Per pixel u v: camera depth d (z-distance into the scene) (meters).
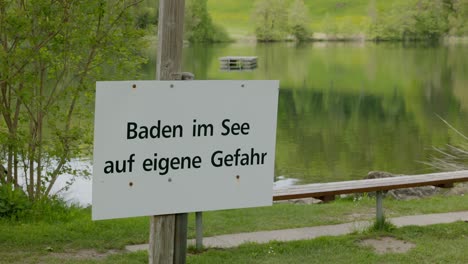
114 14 9.45
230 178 4.90
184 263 5.29
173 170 4.74
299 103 41.75
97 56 9.53
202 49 82.88
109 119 4.54
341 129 31.30
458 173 9.27
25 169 9.66
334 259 6.81
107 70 9.80
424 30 90.44
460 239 7.58
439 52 78.88
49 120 9.47
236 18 90.94
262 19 91.44
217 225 8.23
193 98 4.75
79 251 6.96
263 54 78.50
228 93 4.84
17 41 9.11
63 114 9.57
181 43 4.79
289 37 93.00
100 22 9.44
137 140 4.63
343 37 94.12
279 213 9.00
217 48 84.56
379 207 8.02
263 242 7.45
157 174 4.70
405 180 8.63
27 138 9.34
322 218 8.74
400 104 40.94
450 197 10.56
